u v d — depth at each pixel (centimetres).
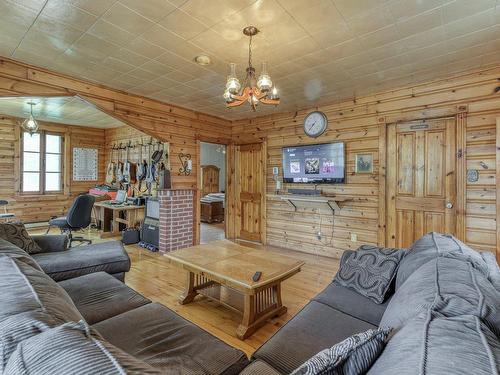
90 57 289
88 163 721
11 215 533
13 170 605
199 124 506
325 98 417
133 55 284
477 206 317
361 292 200
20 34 245
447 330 75
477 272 125
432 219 351
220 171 1062
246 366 123
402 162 373
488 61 295
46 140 659
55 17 218
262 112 503
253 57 285
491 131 310
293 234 486
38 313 90
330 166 434
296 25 227
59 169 678
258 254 281
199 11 209
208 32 239
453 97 332
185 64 304
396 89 373
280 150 500
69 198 687
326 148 437
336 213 434
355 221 414
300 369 80
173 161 465
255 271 233
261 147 528
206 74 332
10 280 116
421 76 336
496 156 298
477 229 317
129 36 247
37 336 73
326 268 390
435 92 344
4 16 217
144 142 622
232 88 221
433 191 350
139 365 66
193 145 496
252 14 212
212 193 984
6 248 195
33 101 468
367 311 176
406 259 189
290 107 467
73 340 70
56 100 461
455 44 259
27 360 64
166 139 454
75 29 236
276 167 506
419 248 187
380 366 73
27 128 506
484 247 312
